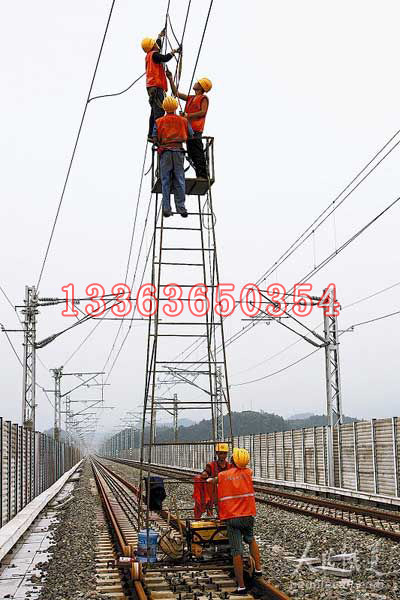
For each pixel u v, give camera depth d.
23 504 23.95
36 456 30.56
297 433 36.59
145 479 11.59
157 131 11.95
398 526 17.95
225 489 10.12
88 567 12.87
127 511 24.83
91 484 45.78
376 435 26.75
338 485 30.50
